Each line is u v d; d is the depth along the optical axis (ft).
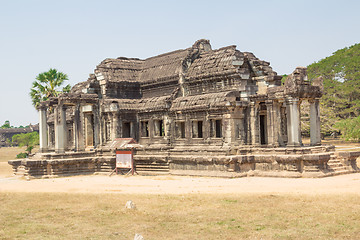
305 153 113.19
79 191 98.22
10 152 350.64
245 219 65.05
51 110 221.87
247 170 120.16
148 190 96.53
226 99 125.70
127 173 133.59
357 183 94.02
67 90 237.04
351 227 58.39
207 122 130.31
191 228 61.31
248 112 130.31
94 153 145.89
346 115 277.64
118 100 149.59
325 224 60.34
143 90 160.35
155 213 70.90
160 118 142.92
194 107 131.64
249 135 129.80
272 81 134.51
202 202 77.92
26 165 133.69
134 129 150.10
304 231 57.67
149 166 139.33
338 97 274.57
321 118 253.65
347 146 206.39
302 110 243.40
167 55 160.66
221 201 78.07
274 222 62.64
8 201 85.81
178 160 130.82
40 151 156.97
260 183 102.01
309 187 90.74
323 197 76.48
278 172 114.21
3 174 151.64
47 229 63.21
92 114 158.30
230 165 118.32
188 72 145.79
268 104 124.98
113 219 67.92
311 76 284.20
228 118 125.90
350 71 266.77
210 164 122.93
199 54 150.30
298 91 118.01
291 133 119.34
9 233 61.36
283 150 115.34
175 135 139.64
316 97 123.54
